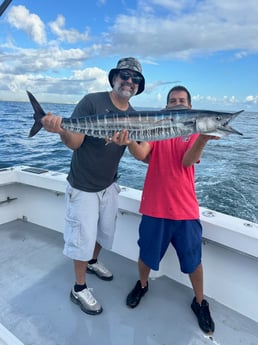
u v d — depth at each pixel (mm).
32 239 3127
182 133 1695
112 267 2648
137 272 2586
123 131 1710
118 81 1936
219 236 2037
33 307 2076
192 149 1777
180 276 2438
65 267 2615
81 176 2023
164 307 2133
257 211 5844
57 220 3309
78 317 1991
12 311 2029
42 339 1789
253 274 2021
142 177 8109
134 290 2201
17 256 2779
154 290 2334
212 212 2270
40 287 2314
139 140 1758
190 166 1896
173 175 1931
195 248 1956
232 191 6938
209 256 2211
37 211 3477
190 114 1666
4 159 10445
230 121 1674
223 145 14047
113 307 2117
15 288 2295
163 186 1949
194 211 1954
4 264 2639
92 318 1987
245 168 9289
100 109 1977
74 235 2045
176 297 2254
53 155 11336
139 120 1723
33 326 1893
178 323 1971
